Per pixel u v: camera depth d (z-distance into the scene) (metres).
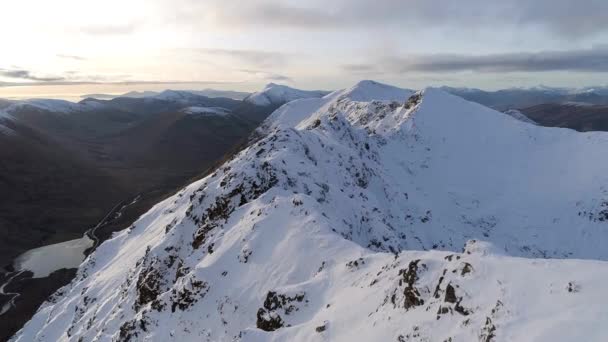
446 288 22.34
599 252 82.75
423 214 89.12
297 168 61.47
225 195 57.38
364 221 58.91
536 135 124.69
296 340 27.39
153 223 87.06
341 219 50.50
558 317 16.53
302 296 32.00
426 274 24.91
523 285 19.47
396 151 116.00
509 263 21.53
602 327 15.11
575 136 118.81
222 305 37.03
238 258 41.69
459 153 118.44
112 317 52.44
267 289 35.66
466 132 126.38
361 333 24.45
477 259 22.97
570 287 17.95
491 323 18.19
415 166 112.31
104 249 89.62
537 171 109.44
